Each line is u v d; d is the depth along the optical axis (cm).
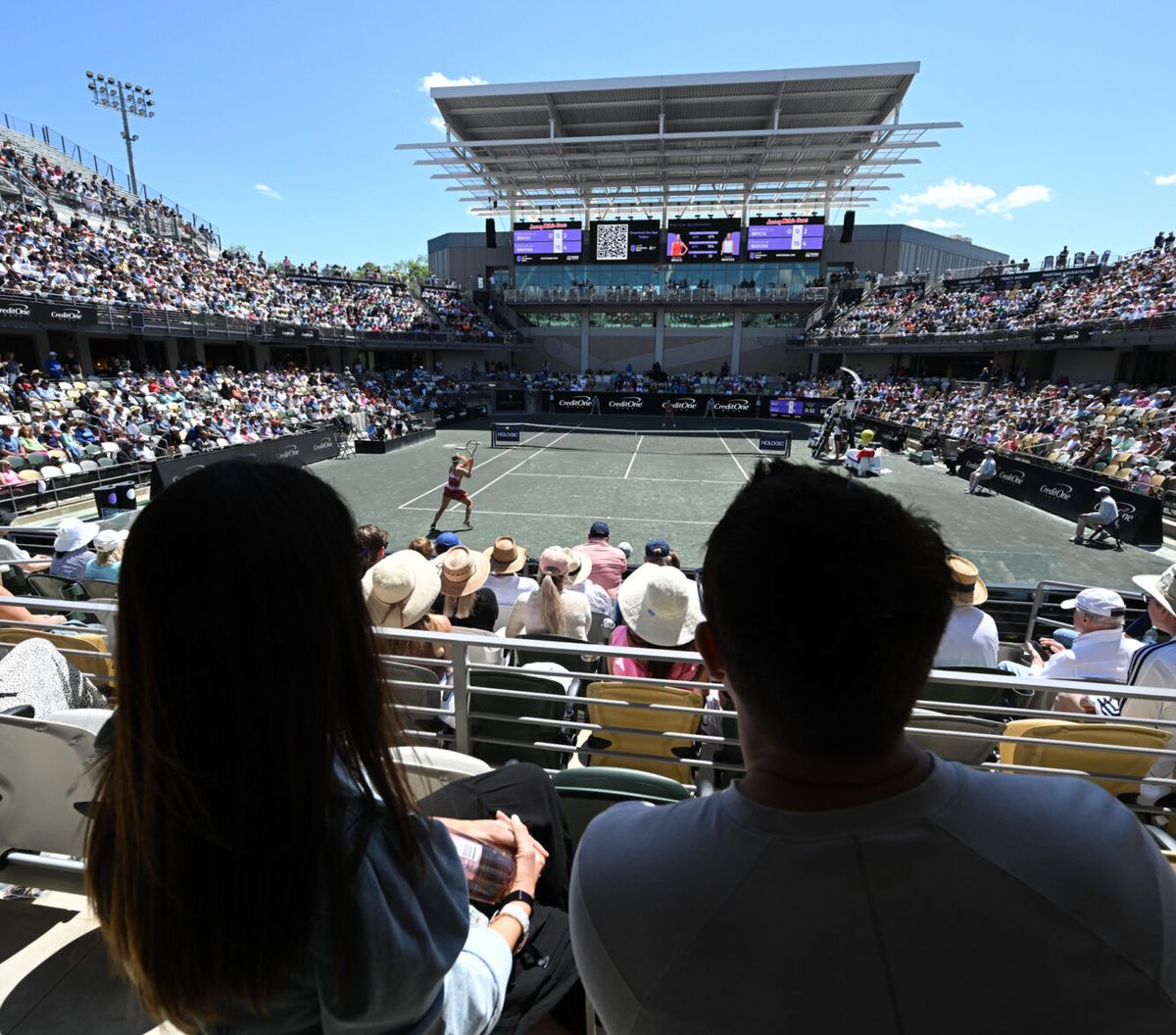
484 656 396
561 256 4241
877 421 3053
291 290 3850
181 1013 84
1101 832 71
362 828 82
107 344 2791
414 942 87
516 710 348
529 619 450
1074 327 2784
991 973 64
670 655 260
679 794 197
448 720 356
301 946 79
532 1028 170
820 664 71
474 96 3369
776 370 4725
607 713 335
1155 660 299
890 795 72
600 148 3719
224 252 3712
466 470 1427
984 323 3488
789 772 76
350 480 1969
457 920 96
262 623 74
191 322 2620
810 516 75
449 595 533
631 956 74
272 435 2266
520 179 4238
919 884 66
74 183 2958
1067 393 2681
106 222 2981
